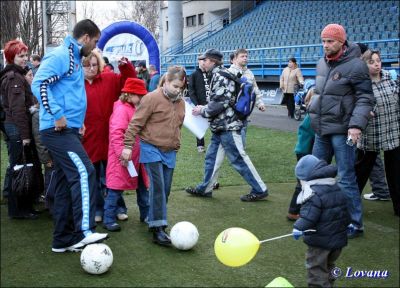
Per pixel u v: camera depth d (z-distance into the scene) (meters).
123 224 5.28
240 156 6.07
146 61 11.70
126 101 5.02
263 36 27.64
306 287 3.79
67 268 4.12
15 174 5.27
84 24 4.27
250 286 3.80
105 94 5.18
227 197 6.41
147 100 4.51
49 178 5.27
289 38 25.81
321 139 4.96
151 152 4.55
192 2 39.03
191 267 4.15
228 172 7.98
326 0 27.30
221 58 6.31
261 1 33.09
